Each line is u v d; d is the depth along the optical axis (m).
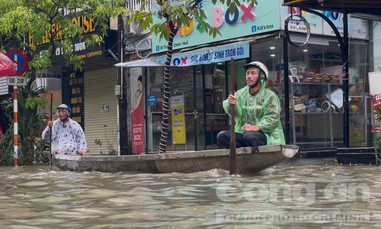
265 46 12.38
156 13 9.21
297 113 12.33
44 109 13.34
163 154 7.64
